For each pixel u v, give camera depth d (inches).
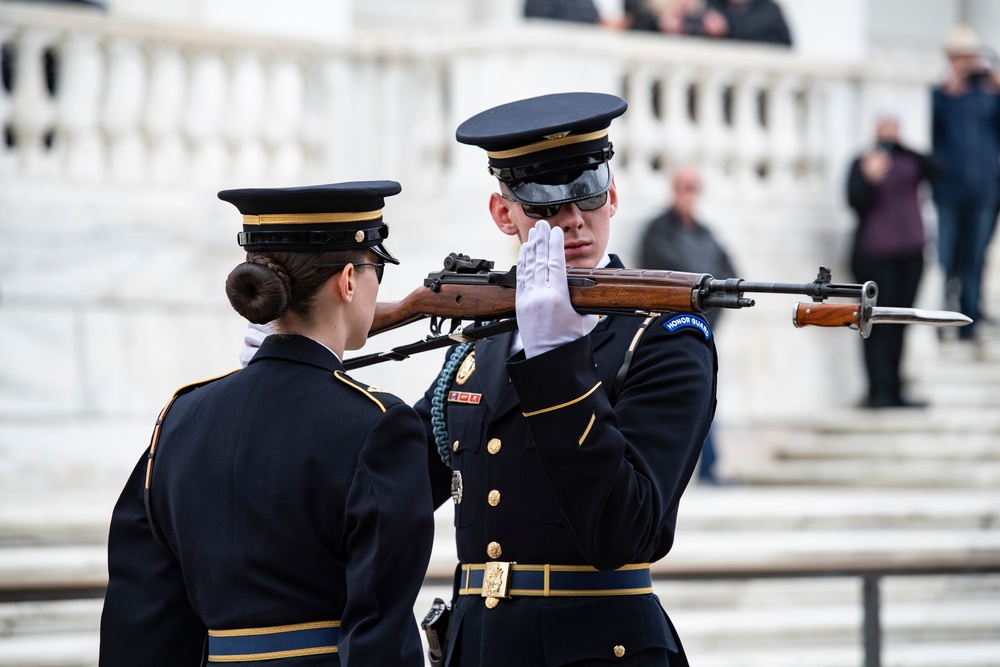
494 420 363.3
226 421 327.9
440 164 1190.3
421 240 1156.5
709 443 1144.2
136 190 1075.9
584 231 354.9
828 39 1524.4
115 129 1074.7
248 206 329.4
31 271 1027.3
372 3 1497.3
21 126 1050.7
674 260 1090.7
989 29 1891.0
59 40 1060.5
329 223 328.5
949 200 1300.4
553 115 355.3
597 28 1243.2
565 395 315.3
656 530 329.1
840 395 1279.5
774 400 1251.2
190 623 340.8
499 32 1145.4
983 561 573.9
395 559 307.3
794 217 1302.9
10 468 986.7
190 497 326.0
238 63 1122.7
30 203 1036.5
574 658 343.9
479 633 358.6
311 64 1158.3
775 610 909.8
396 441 318.0
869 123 1348.4
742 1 1331.2
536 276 320.2
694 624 868.0
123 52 1078.4
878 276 1208.2
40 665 743.7
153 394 1050.1
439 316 355.6
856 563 567.8
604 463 314.5
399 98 1189.1
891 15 1868.8
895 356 1234.6
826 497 1077.8
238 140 1117.7
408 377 1082.1
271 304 324.8
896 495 1099.3
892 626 893.2
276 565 315.0
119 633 339.0
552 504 352.5
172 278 1069.8
